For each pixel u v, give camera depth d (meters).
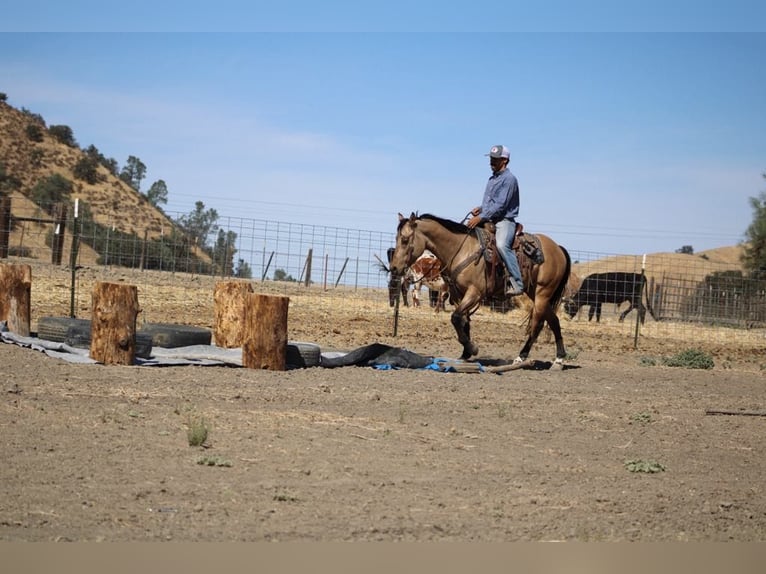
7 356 12.06
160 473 7.47
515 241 14.97
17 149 83.06
